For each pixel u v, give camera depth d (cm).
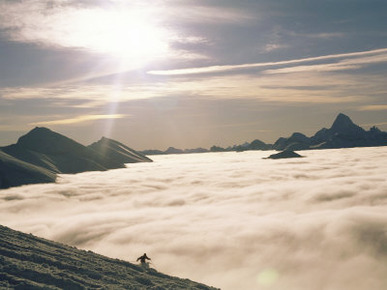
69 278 2408
